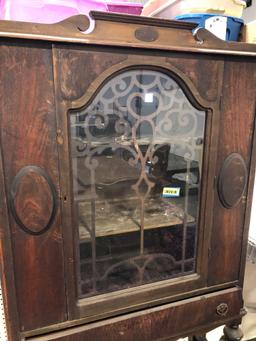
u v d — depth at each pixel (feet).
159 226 2.40
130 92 2.01
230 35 2.42
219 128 2.29
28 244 1.97
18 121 1.77
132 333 2.42
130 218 2.30
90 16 1.76
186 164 2.34
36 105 1.79
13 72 1.71
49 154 1.88
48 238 2.01
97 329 2.28
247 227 2.66
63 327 2.20
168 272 2.53
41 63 1.74
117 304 2.33
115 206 2.22
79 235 2.14
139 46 1.88
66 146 1.90
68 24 1.72
